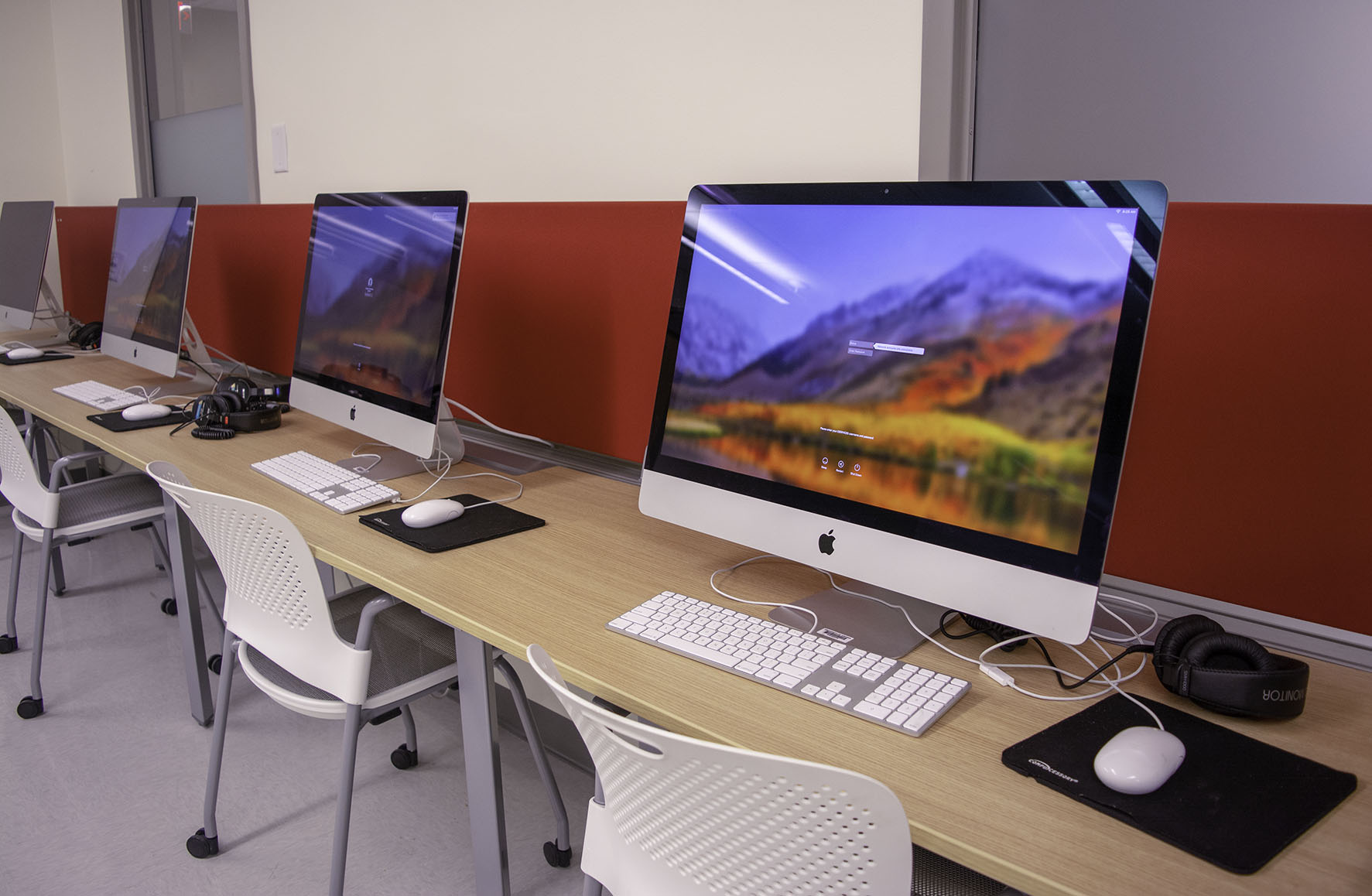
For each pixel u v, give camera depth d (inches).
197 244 133.3
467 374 91.7
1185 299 48.8
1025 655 45.8
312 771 85.3
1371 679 43.3
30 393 112.8
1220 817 32.7
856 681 42.3
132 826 77.4
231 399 92.4
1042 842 31.8
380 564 57.6
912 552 45.3
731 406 53.4
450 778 84.7
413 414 71.5
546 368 83.4
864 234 47.8
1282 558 47.9
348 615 70.6
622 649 46.3
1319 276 44.8
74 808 79.7
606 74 81.3
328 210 85.4
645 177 80.1
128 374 125.8
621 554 59.6
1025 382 41.7
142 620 117.6
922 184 45.6
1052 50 57.7
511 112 91.0
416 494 72.1
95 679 102.0
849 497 47.8
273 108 125.0
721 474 53.7
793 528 50.2
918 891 39.9
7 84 181.6
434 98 99.1
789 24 67.9
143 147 163.9
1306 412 46.1
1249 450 48.1
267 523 56.4
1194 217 47.9
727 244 54.2
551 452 84.1
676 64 75.6
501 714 93.7
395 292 74.6
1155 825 32.2
